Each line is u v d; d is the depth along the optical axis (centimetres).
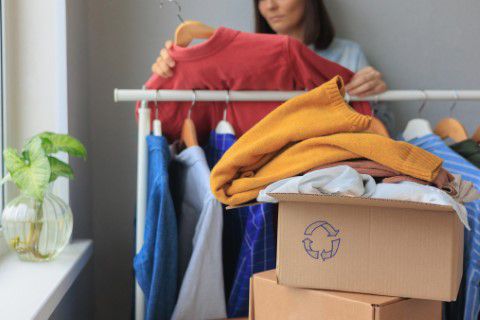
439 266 93
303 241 98
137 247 145
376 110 184
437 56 201
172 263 127
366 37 198
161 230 124
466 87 202
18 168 129
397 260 95
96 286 195
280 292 104
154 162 135
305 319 100
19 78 154
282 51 137
